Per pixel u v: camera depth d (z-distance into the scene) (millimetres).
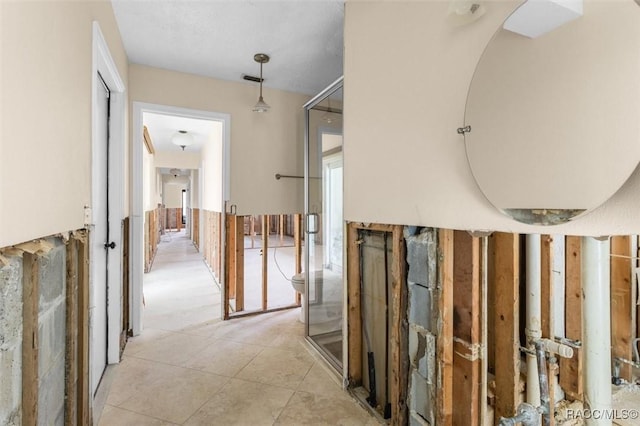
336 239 2695
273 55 2762
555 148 985
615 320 1805
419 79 1450
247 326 3100
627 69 838
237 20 2248
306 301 2859
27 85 923
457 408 1364
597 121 898
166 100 3018
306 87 3486
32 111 954
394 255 1629
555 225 995
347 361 2021
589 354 1223
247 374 2195
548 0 926
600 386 1207
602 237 907
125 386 2037
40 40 1009
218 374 2193
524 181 1057
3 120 794
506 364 1350
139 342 2713
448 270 1354
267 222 3564
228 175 3307
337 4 2068
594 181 913
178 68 3010
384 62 1675
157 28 2342
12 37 841
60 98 1180
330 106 2717
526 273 1369
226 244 3316
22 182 891
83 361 1475
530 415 1141
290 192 3613
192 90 3127
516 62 1062
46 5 1051
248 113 3393
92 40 1603
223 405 1851
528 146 1044
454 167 1274
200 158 7723
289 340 2770
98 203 2105
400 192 1570
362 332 2020
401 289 1603
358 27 1893
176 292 4309
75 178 1357
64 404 1340
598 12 884
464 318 1327
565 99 958
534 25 1011
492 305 1504
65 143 1233
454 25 1271
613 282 1810
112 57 2070
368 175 1810
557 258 1509
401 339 1606
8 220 816
